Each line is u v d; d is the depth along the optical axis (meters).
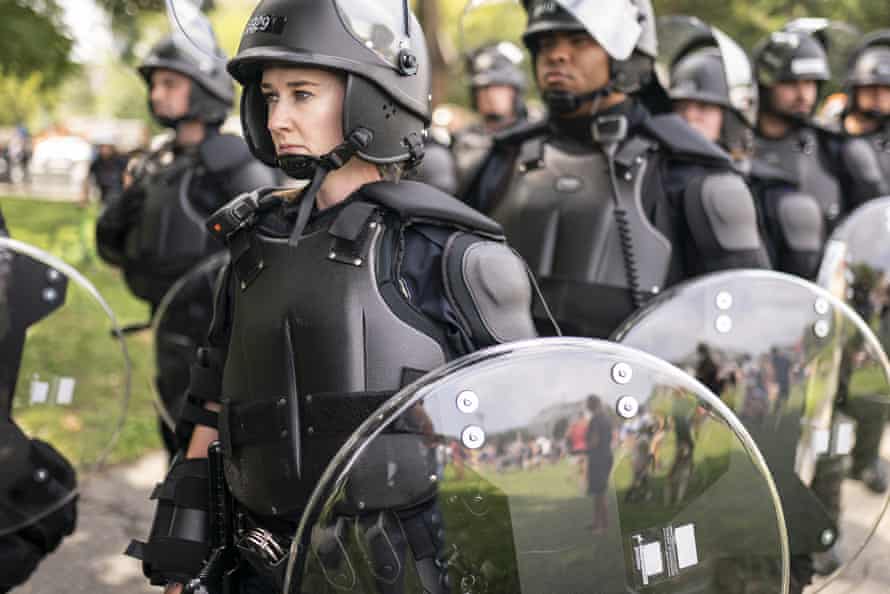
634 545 2.26
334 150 2.43
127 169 5.79
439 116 9.18
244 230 2.53
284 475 2.38
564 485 2.22
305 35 2.39
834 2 13.16
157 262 5.52
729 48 5.01
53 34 9.57
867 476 3.19
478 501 2.20
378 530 2.17
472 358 2.23
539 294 2.59
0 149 35.16
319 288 2.37
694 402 2.30
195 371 2.76
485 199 4.28
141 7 9.70
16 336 3.44
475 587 2.19
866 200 6.86
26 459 3.51
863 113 7.25
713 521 2.31
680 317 3.17
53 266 3.47
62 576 5.53
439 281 2.40
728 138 5.12
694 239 3.81
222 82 5.55
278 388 2.39
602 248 3.88
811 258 5.21
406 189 2.46
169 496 2.71
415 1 19.44
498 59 5.25
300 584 2.19
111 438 3.63
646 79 3.97
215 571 2.56
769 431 3.15
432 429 2.18
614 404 2.26
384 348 2.33
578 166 3.98
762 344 3.17
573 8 3.71
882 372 3.21
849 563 3.22
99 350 3.58
